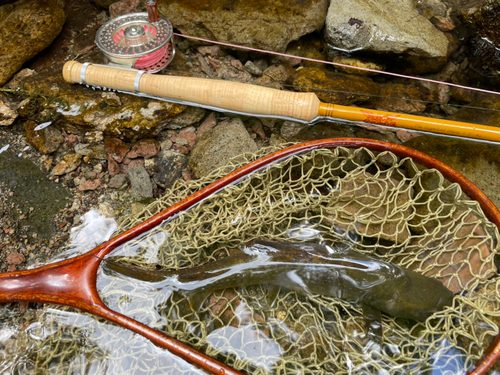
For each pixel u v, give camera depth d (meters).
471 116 0.42
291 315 0.28
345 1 0.45
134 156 0.39
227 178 0.32
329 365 0.27
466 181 0.32
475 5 0.45
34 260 0.34
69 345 0.27
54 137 0.40
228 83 0.39
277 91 0.38
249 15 0.45
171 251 0.31
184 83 0.39
